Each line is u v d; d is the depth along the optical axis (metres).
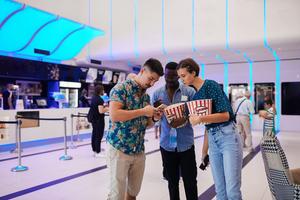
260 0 8.07
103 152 6.21
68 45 9.80
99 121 5.79
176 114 2.14
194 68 2.21
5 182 4.04
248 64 12.06
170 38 9.33
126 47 10.05
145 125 2.09
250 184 3.95
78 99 10.66
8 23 7.45
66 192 3.59
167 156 2.54
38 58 9.41
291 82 11.30
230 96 12.34
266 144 1.84
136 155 2.05
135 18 9.84
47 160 5.54
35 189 3.71
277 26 7.88
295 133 10.49
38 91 9.91
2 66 8.23
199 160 5.53
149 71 1.94
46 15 7.90
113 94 1.93
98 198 3.36
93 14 10.47
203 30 8.85
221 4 8.58
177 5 9.19
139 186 2.15
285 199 1.82
